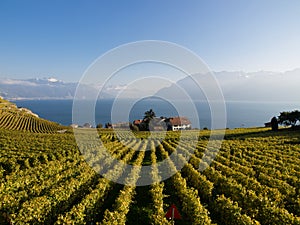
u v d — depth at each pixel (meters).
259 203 11.38
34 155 25.45
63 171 18.78
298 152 25.86
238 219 10.02
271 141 35.41
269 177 15.80
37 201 11.07
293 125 52.06
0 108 95.94
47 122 90.06
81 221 10.07
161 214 10.62
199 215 10.34
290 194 13.33
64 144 34.22
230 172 17.17
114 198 14.03
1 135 47.44
